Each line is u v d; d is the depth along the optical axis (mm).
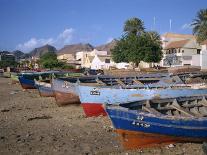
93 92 17219
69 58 122000
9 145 12555
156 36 67250
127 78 22344
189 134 11594
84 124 15703
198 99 13531
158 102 12703
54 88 21750
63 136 13648
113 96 16938
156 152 11352
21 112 19750
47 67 67750
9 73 58625
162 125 11297
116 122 11250
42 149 12000
